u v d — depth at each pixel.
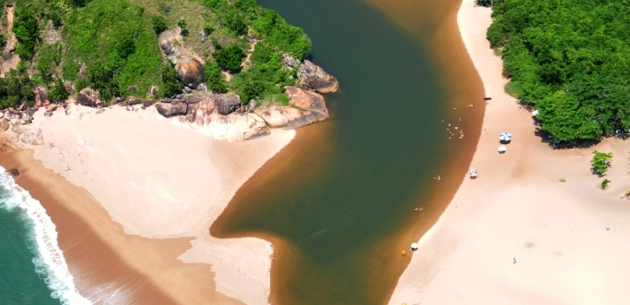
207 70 116.19
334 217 98.94
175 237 96.81
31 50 120.38
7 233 99.31
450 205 98.69
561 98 105.12
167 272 91.88
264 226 98.06
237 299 88.00
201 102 113.56
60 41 120.94
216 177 105.25
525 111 113.31
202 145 110.00
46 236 98.62
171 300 88.31
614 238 89.38
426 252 91.94
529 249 89.38
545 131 108.19
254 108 114.31
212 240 96.19
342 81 122.00
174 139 110.88
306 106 115.00
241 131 111.44
